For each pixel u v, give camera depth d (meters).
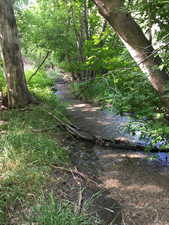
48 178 2.83
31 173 2.77
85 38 10.33
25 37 8.41
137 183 2.94
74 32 10.46
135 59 2.16
